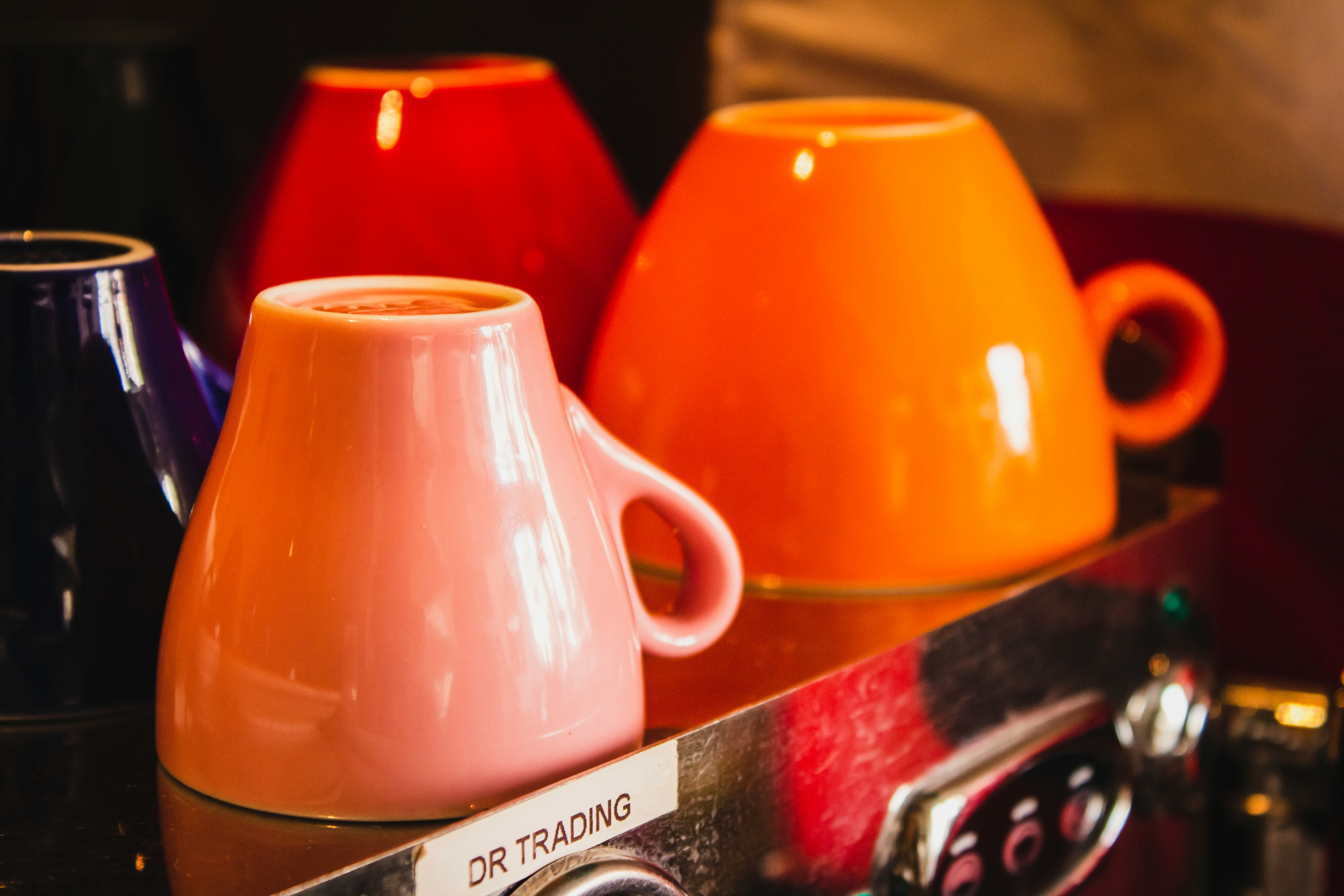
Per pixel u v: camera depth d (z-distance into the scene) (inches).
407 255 17.8
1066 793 17.7
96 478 13.3
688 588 13.8
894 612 16.1
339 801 11.4
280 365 11.1
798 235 16.0
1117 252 27.6
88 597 13.4
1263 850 22.0
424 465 11.0
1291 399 26.1
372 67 20.1
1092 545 18.1
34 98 21.3
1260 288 26.2
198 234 22.7
